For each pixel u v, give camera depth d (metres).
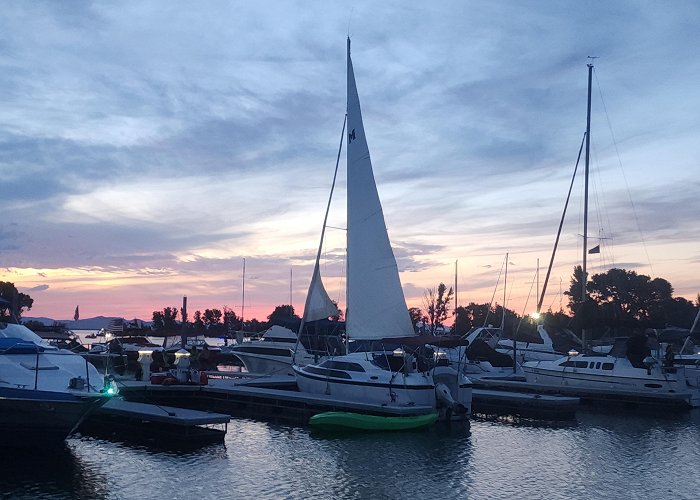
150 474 17.98
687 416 30.73
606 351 44.12
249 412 28.56
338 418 24.47
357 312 30.78
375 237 30.48
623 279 98.44
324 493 16.78
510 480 18.41
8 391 18.02
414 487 17.55
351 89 31.86
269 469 18.97
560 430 26.52
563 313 79.75
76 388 19.34
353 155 31.52
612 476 18.98
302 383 30.25
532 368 37.53
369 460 20.47
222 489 16.81
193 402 29.92
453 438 24.19
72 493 16.16
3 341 21.19
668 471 19.61
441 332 63.44
